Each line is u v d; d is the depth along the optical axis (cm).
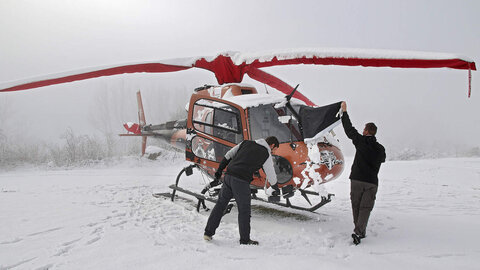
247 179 334
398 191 709
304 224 424
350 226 411
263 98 475
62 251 295
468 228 396
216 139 478
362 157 349
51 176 1016
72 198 596
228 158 356
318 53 396
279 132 447
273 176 354
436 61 325
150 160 1570
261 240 342
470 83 320
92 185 787
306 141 409
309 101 666
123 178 944
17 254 288
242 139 456
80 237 342
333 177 430
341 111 377
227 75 538
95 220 421
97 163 1509
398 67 362
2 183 829
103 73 455
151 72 491
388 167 1133
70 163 1501
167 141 799
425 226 407
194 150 496
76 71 443
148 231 365
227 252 295
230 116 491
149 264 261
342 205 562
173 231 366
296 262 267
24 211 477
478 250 311
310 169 406
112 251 294
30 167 1483
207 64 509
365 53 365
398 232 379
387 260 280
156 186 773
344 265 263
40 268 255
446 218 454
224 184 342
